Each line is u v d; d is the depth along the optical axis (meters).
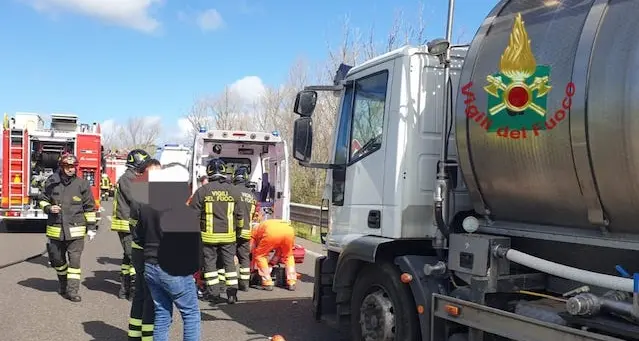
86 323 6.80
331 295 6.05
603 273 3.57
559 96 3.53
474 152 4.12
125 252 8.03
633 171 3.19
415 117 4.90
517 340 3.67
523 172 3.80
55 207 7.77
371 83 5.37
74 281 7.89
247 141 11.65
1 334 6.28
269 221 8.84
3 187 16.17
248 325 6.82
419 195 4.86
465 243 4.20
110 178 36.59
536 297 4.08
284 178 11.48
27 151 16.38
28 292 8.41
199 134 11.35
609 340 3.13
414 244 4.98
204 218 7.51
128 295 8.09
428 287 4.46
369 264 5.16
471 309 4.03
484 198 4.19
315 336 6.38
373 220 5.14
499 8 4.18
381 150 5.08
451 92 4.71
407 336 4.64
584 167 3.40
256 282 9.27
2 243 13.94
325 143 21.98
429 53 4.73
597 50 3.37
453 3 4.65
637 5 3.29
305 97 5.51
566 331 3.36
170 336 6.29
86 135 17.28
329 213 5.89
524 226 4.02
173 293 4.73
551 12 3.77
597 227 3.52
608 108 3.26
